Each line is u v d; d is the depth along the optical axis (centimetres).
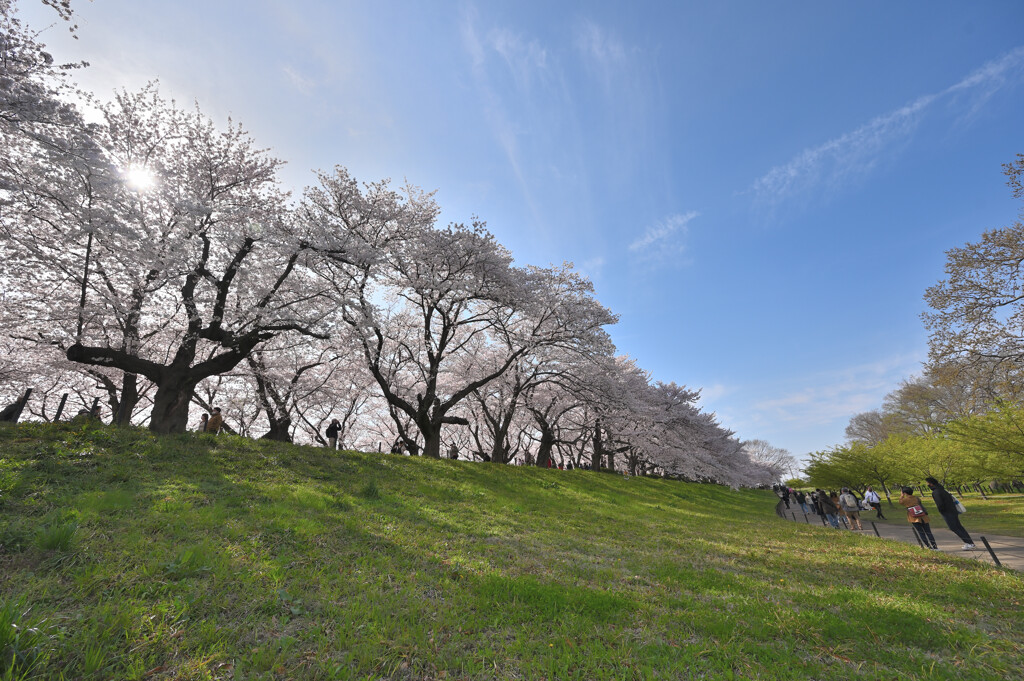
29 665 325
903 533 1739
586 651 436
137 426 1527
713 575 792
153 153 1695
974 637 518
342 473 1402
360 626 450
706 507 2411
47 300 1548
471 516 1155
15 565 487
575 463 5216
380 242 2056
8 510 654
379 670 386
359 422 3944
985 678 418
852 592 700
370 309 1833
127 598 445
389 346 2562
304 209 1919
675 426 3747
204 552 577
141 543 587
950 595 735
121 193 1309
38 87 1172
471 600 556
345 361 2670
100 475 913
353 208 2016
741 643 475
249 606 467
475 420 3769
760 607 590
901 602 666
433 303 2197
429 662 405
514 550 875
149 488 880
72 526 573
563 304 2448
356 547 725
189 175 1739
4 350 1950
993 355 1730
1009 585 798
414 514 1056
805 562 1016
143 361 1469
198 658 367
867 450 3700
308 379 2653
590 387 2644
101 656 345
